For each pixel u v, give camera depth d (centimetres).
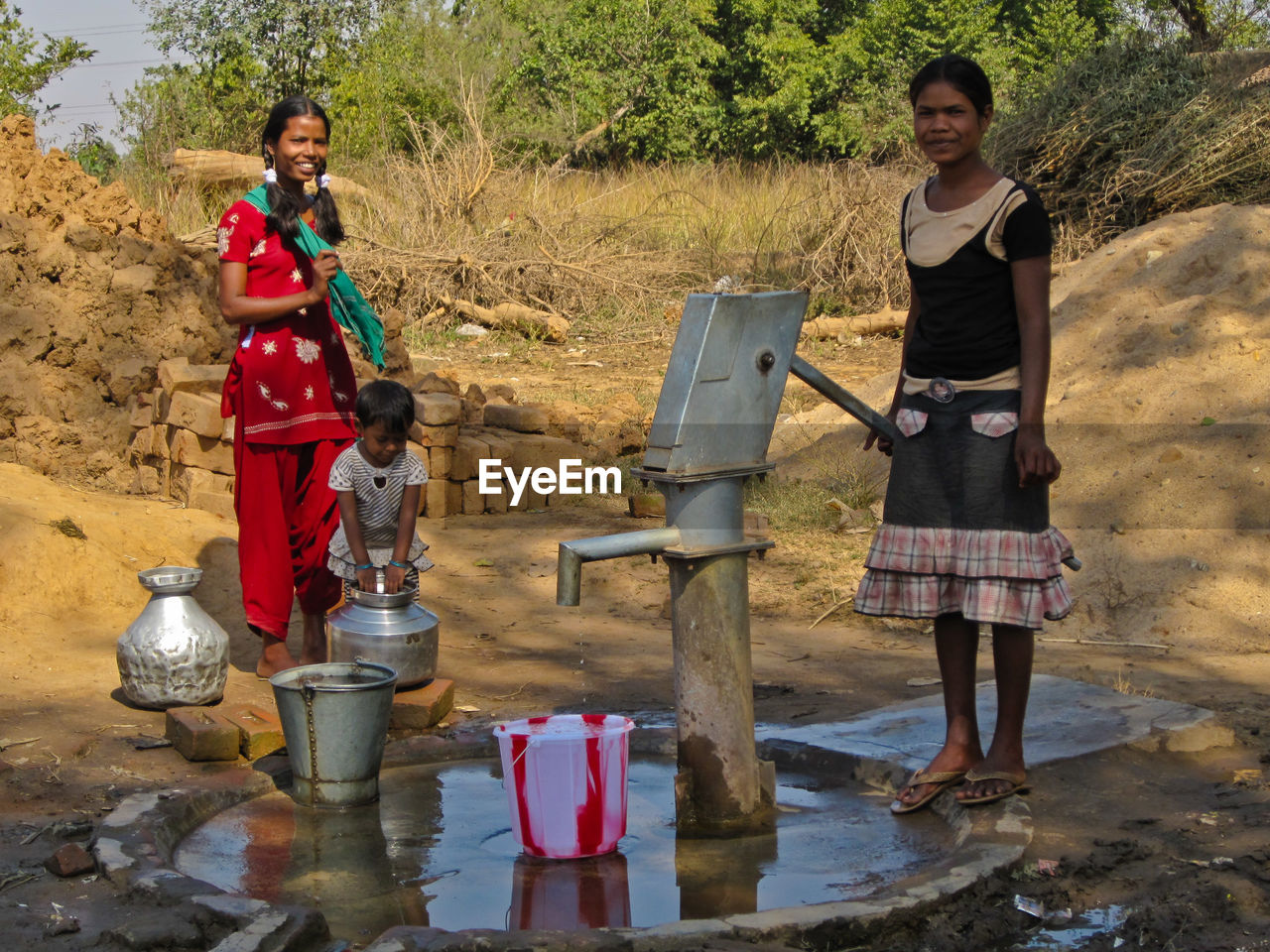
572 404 919
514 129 2338
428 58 2450
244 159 1691
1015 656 337
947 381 333
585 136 2761
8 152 727
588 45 2856
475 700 450
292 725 351
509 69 2691
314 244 439
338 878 303
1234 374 638
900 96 2680
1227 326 670
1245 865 300
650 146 2867
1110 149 1434
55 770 369
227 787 357
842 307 1471
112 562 546
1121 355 695
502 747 316
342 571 443
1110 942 269
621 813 320
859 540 670
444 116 2375
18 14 2352
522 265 1463
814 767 383
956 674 348
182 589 427
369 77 2373
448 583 613
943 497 336
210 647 422
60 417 712
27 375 700
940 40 2872
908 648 518
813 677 477
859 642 529
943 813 339
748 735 339
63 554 528
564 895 292
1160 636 523
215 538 607
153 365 734
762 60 3017
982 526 329
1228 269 719
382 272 1402
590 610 583
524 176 1753
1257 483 575
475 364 1252
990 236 322
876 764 370
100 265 729
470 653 514
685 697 336
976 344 329
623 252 1566
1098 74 1493
